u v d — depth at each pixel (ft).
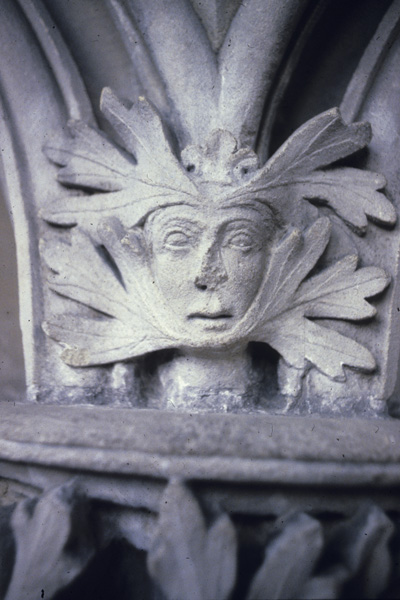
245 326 3.94
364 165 4.22
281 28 3.98
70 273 4.24
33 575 3.41
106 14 4.35
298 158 3.93
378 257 4.19
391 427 3.81
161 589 3.42
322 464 3.46
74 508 3.49
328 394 4.13
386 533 3.41
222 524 3.34
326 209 4.17
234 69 4.06
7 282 4.65
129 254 4.05
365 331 4.18
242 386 4.19
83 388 4.26
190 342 3.96
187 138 4.13
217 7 4.06
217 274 3.81
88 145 4.18
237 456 3.45
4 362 4.64
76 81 4.39
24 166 4.39
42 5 4.39
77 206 4.23
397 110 4.25
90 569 3.55
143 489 3.58
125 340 4.16
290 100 4.46
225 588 3.28
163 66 4.21
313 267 4.08
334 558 3.43
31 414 3.95
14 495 4.01
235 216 3.77
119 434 3.62
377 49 4.25
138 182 3.98
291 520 3.46
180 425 3.66
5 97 4.42
